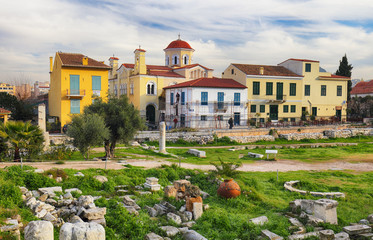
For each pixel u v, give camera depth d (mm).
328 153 37531
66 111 47156
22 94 73750
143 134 42062
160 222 12781
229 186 16719
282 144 44781
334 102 64625
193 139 43156
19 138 24438
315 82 62562
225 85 54000
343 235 12000
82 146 25984
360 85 102250
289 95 60156
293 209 14609
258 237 11750
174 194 15781
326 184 20984
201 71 63031
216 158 32781
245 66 59906
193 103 51406
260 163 30469
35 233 8211
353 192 18938
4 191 13328
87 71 48156
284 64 65250
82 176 18688
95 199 14992
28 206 12812
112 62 71875
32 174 16562
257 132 47750
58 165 23172
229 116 54219
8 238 9055
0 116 41156
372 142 47750
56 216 12352
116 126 29469
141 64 58688
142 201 15352
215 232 12023
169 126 51594
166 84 60094
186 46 67688
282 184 20797
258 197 16812
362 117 66750
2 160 24172
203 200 16781
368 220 14008
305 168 28156
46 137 29516
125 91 64125
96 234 8148
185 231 11805
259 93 57719
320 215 13492
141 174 21234
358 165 30078
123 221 11961
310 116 60438
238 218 13516
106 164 24484
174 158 31297
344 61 77938
